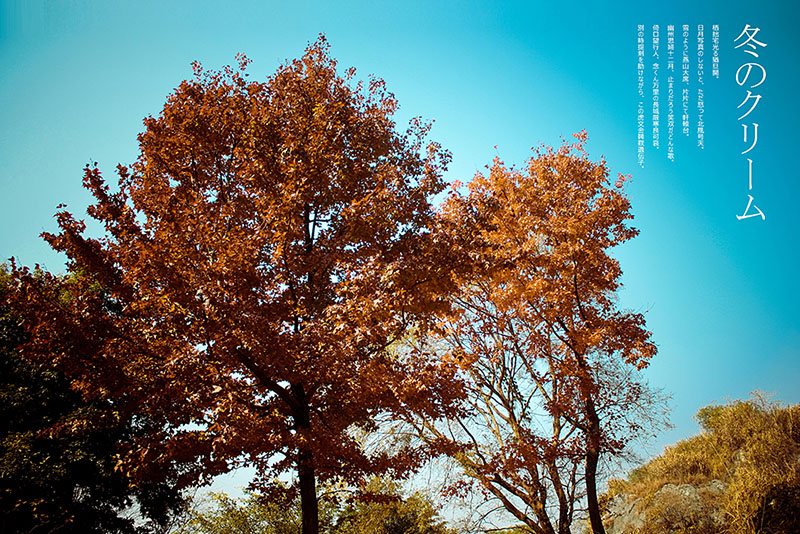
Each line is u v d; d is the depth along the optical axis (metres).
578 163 12.66
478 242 9.19
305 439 7.62
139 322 8.27
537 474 12.05
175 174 9.42
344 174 9.16
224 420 7.20
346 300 8.05
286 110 9.84
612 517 17.44
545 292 11.77
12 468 10.90
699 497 14.85
